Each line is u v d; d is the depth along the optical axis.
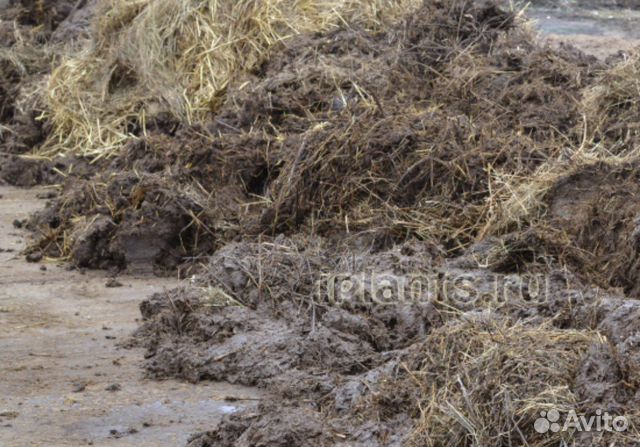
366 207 12.27
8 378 9.79
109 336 10.61
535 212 11.66
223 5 16.30
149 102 15.86
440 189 12.30
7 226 13.80
